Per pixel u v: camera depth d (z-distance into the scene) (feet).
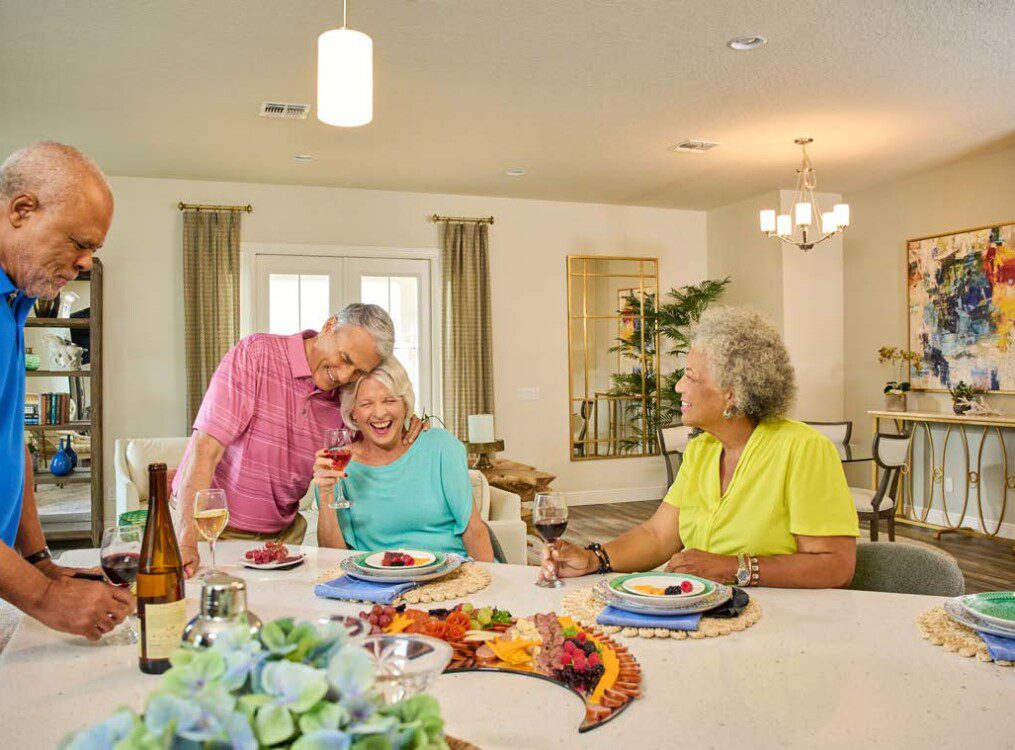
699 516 5.85
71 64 13.05
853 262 23.61
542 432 24.31
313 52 12.69
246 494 7.18
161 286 20.71
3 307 4.66
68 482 19.01
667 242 25.80
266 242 21.50
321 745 1.65
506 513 11.62
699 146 18.42
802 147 18.62
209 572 5.28
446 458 7.04
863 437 23.40
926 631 4.02
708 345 5.64
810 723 3.04
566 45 12.55
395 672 2.28
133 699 3.39
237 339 20.81
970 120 16.74
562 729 3.03
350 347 6.75
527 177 21.16
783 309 23.11
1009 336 18.93
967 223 20.06
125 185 20.51
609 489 25.08
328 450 6.27
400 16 11.41
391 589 4.87
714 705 3.22
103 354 20.31
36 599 3.95
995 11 11.65
